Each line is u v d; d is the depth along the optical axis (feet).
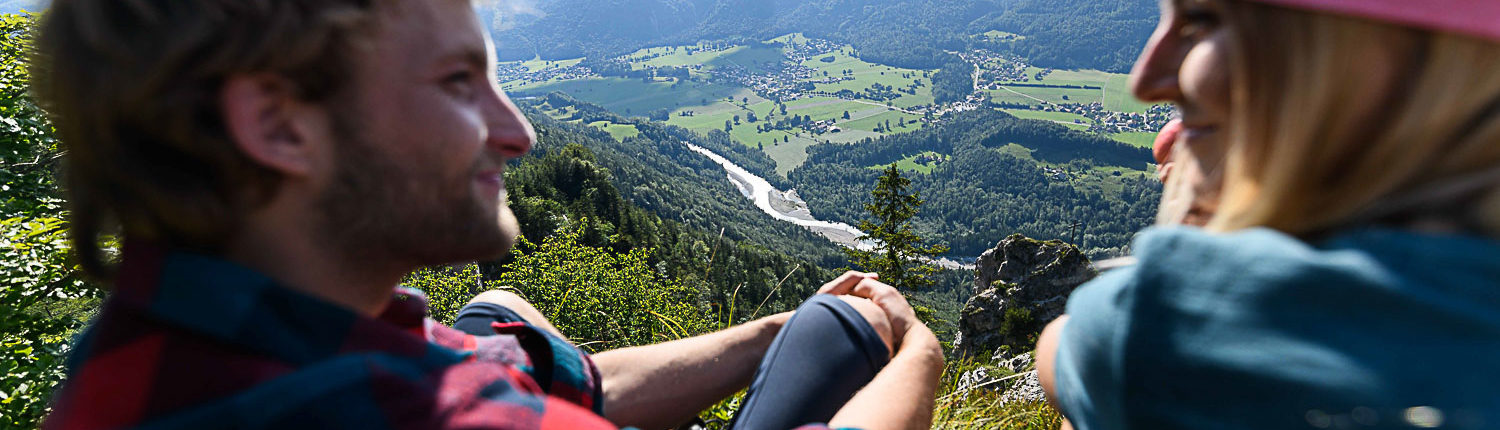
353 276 2.57
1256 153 1.82
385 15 2.35
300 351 2.31
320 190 2.36
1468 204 1.61
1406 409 1.47
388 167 2.41
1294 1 1.69
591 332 28.40
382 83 2.36
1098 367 2.03
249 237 2.38
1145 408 1.85
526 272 48.16
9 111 27.22
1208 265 1.77
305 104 2.28
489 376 2.59
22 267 18.65
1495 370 1.44
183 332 2.25
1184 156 2.26
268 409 2.14
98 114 2.11
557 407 2.60
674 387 4.51
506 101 2.84
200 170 2.20
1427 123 1.60
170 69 2.02
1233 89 1.92
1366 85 1.65
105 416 2.18
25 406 16.38
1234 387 1.66
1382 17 1.57
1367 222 1.69
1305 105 1.70
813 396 3.85
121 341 2.27
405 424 2.29
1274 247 1.68
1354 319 1.56
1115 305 1.97
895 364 3.91
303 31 2.15
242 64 2.09
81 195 2.32
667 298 38.29
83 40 2.08
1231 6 1.85
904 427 3.52
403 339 2.52
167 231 2.31
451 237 2.60
